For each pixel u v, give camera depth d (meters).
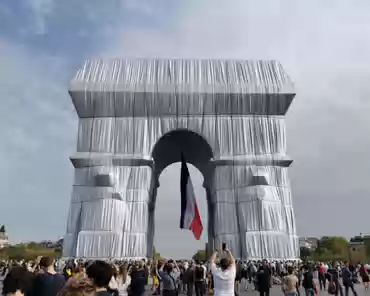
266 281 18.14
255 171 41.88
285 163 42.66
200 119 43.25
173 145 50.47
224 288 7.86
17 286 4.79
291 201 41.72
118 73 44.09
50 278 6.87
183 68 44.91
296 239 40.34
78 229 39.56
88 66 44.69
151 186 44.47
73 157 41.53
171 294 13.74
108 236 38.31
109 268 5.11
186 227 28.73
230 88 43.28
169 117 43.12
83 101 42.59
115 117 42.97
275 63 46.38
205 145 45.41
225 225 40.75
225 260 8.09
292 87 43.81
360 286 34.31
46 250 118.50
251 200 40.59
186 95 42.91
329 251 131.12
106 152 42.06
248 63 45.94
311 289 17.66
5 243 134.25
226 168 42.31
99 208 39.16
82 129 42.69
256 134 43.34
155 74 44.16
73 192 40.91
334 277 20.02
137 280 11.88
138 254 39.16
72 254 38.84
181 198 29.25
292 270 12.20
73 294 3.76
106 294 4.92
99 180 40.12
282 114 44.12
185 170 29.73
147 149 42.31
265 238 39.28
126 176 41.47
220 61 45.81
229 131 43.19
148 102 42.81
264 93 43.38
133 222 40.12
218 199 41.53
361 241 142.12
